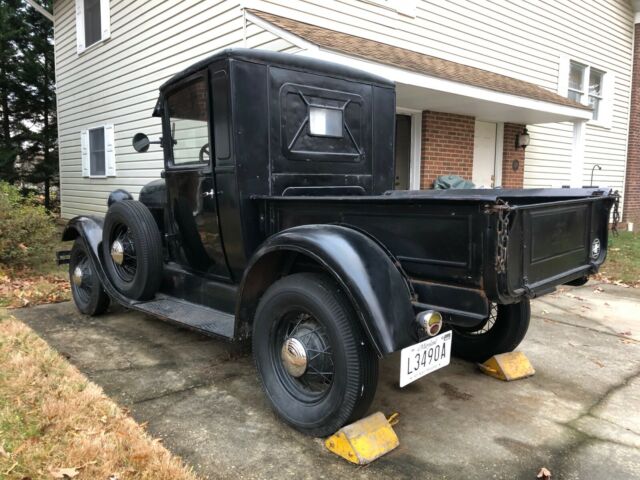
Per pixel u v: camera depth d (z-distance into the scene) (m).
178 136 3.67
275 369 2.78
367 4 7.18
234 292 3.41
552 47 10.29
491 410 2.98
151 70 8.69
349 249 2.42
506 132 9.49
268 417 2.83
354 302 2.31
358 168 3.71
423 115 8.01
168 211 3.98
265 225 3.11
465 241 2.22
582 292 6.10
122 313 4.91
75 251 4.81
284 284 2.68
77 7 10.98
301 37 5.16
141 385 3.24
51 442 2.42
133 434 2.54
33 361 3.38
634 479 2.31
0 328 4.08
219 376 3.40
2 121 15.95
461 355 3.77
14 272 6.39
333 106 3.50
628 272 7.16
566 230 2.69
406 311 2.36
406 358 2.31
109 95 10.21
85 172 11.62
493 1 8.97
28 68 15.18
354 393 2.39
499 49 9.19
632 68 12.79
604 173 12.36
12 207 6.84
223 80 3.03
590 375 3.53
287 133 3.25
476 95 6.73
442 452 2.51
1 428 2.52
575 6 10.75
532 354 3.94
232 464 2.36
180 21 7.77
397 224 2.47
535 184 10.56
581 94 11.49
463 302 2.26
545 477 2.30
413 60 6.50
